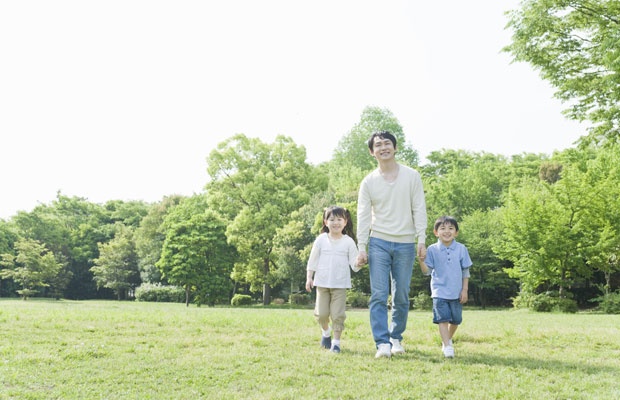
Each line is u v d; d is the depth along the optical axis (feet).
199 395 9.99
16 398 9.52
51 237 167.63
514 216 75.46
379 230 14.99
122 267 157.69
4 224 166.91
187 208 122.72
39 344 15.02
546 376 11.85
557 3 37.09
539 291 85.66
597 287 86.12
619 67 31.68
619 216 69.87
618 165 77.25
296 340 16.90
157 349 14.65
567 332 19.40
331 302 15.42
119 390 10.25
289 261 102.89
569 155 94.43
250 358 13.38
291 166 118.42
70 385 10.50
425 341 17.12
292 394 9.94
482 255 98.68
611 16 36.65
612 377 11.64
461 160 160.56
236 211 116.37
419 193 15.15
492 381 11.23
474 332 19.16
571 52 39.11
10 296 162.09
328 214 15.90
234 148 118.52
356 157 159.12
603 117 38.81
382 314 14.38
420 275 99.66
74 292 171.83
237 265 114.11
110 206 213.46
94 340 16.03
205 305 113.19
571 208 72.13
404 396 9.89
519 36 39.34
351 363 12.91
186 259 105.40
